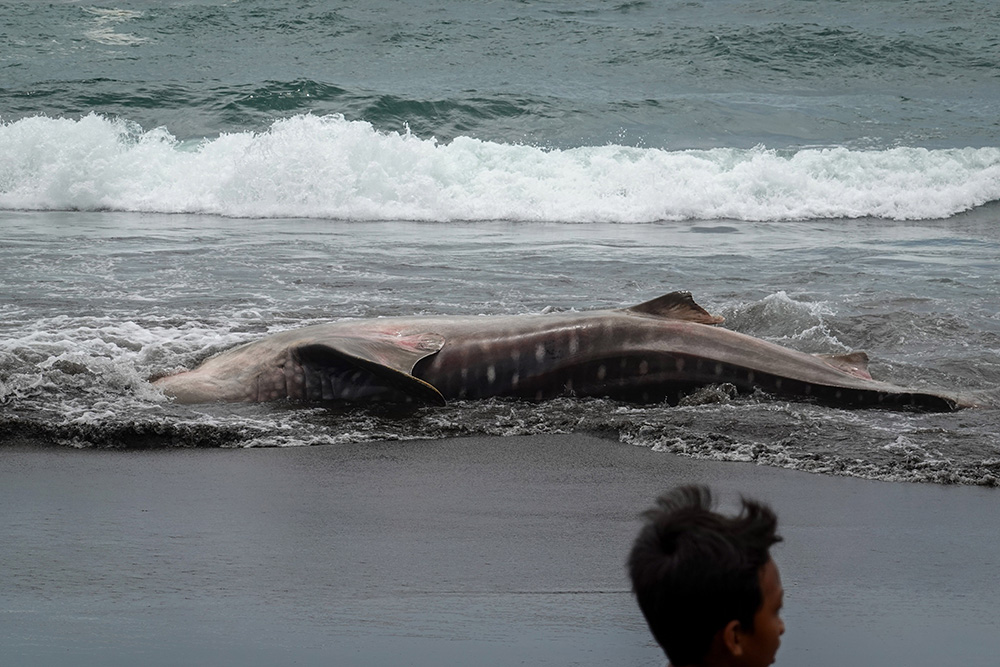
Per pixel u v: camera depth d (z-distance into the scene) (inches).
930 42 3521.2
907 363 908.6
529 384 839.7
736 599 227.0
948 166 2171.5
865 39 3474.4
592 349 836.0
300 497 632.4
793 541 560.4
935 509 614.9
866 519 596.4
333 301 1133.1
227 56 3351.4
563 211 1913.1
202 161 2087.8
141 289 1188.5
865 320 1037.2
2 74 2994.6
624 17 4020.7
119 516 592.1
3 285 1194.0
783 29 3636.8
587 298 1168.2
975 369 900.6
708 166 2113.7
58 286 1194.6
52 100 2674.7
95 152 2043.6
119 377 844.6
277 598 474.0
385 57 3403.1
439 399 763.4
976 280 1298.0
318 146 2003.0
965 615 462.0
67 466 688.4
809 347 953.5
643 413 799.7
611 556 535.5
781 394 826.2
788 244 1624.0
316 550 541.0
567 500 632.4
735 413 791.1
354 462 706.8
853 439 737.6
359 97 2669.8
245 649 417.7
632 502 629.0
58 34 3499.0
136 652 412.8
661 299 860.6
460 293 1185.4
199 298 1142.3
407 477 675.4
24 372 848.3
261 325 1015.0
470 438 762.2
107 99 2679.6
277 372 837.8
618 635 434.3
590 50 3481.8
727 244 1621.6
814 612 464.4
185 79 3036.4
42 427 744.3
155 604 465.4
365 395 838.5
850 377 832.3
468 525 585.0
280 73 3171.8
